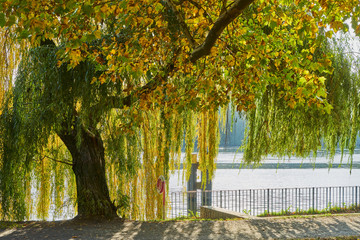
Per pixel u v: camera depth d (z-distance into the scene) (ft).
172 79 38.14
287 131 46.06
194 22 28.22
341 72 45.16
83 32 25.53
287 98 28.19
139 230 37.65
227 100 31.27
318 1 20.71
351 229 37.76
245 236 34.91
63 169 46.03
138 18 25.61
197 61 31.60
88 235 35.55
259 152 45.80
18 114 39.01
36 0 20.43
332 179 144.66
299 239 33.12
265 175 162.91
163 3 32.53
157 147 43.70
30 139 38.22
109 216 42.22
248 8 35.50
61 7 19.72
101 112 38.55
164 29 29.35
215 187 116.47
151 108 30.50
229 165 217.77
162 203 44.32
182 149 46.37
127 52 26.18
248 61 28.02
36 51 38.52
